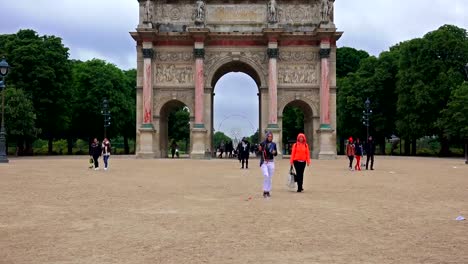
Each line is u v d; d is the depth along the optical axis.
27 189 32.06
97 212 22.89
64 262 14.03
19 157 92.31
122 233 18.12
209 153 86.81
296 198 28.56
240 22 88.25
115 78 122.75
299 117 141.62
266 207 24.81
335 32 85.62
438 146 142.75
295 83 87.62
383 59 117.69
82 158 86.81
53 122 105.19
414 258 14.51
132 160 78.81
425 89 97.56
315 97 87.62
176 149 100.38
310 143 90.19
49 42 106.44
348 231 18.58
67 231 18.44
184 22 88.75
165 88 88.00
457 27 105.31
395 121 110.88
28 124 91.50
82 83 119.56
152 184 36.50
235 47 87.94
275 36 85.38
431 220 20.88
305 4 88.62
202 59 86.12
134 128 134.00
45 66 100.75
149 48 86.69
